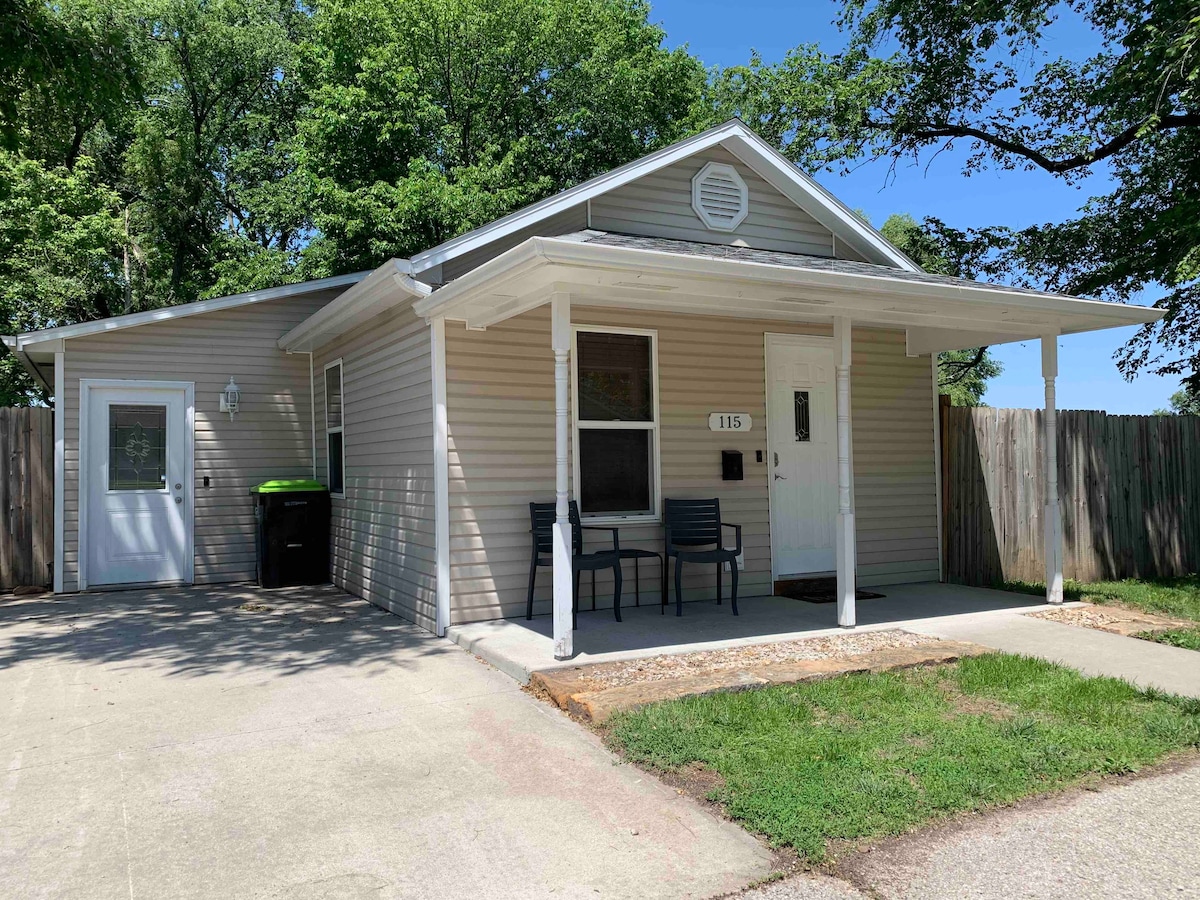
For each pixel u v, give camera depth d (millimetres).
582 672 5305
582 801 3588
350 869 3020
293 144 19812
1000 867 3018
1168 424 10781
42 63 10688
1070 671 5418
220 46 21500
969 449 9430
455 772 3908
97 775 3887
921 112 14500
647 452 7664
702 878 2953
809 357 8609
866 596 8188
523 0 19219
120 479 9594
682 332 7812
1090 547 10055
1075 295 13547
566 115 19844
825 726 4383
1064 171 13992
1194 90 10266
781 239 8266
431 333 6773
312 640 6629
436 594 6734
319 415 10250
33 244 16172
